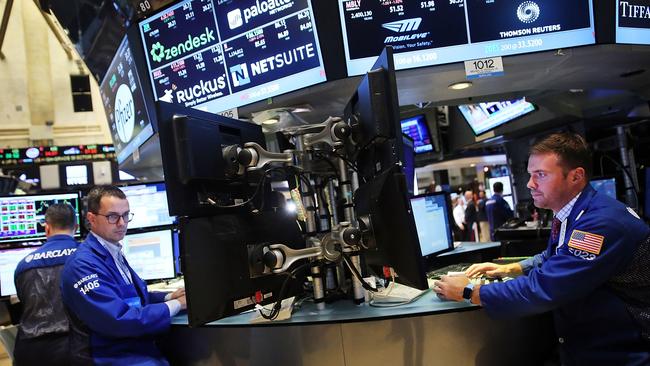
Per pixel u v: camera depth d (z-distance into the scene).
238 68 2.16
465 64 1.99
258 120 2.45
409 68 1.98
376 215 1.42
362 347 1.48
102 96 3.23
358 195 1.62
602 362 1.31
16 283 2.04
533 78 2.41
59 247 2.09
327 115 2.66
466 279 1.51
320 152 1.65
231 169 1.43
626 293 1.28
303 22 2.00
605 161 4.09
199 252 1.33
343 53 1.98
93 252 1.73
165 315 1.65
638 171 3.65
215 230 1.39
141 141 2.63
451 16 1.98
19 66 7.78
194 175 1.30
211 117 1.48
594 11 1.97
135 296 1.78
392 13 1.97
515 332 1.60
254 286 1.46
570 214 1.38
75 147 7.37
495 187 5.43
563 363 1.43
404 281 1.40
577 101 4.14
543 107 4.33
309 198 1.65
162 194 2.76
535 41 1.99
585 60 2.17
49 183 6.16
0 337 2.26
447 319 1.52
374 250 1.51
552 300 1.26
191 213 1.35
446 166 8.64
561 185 1.39
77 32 2.82
